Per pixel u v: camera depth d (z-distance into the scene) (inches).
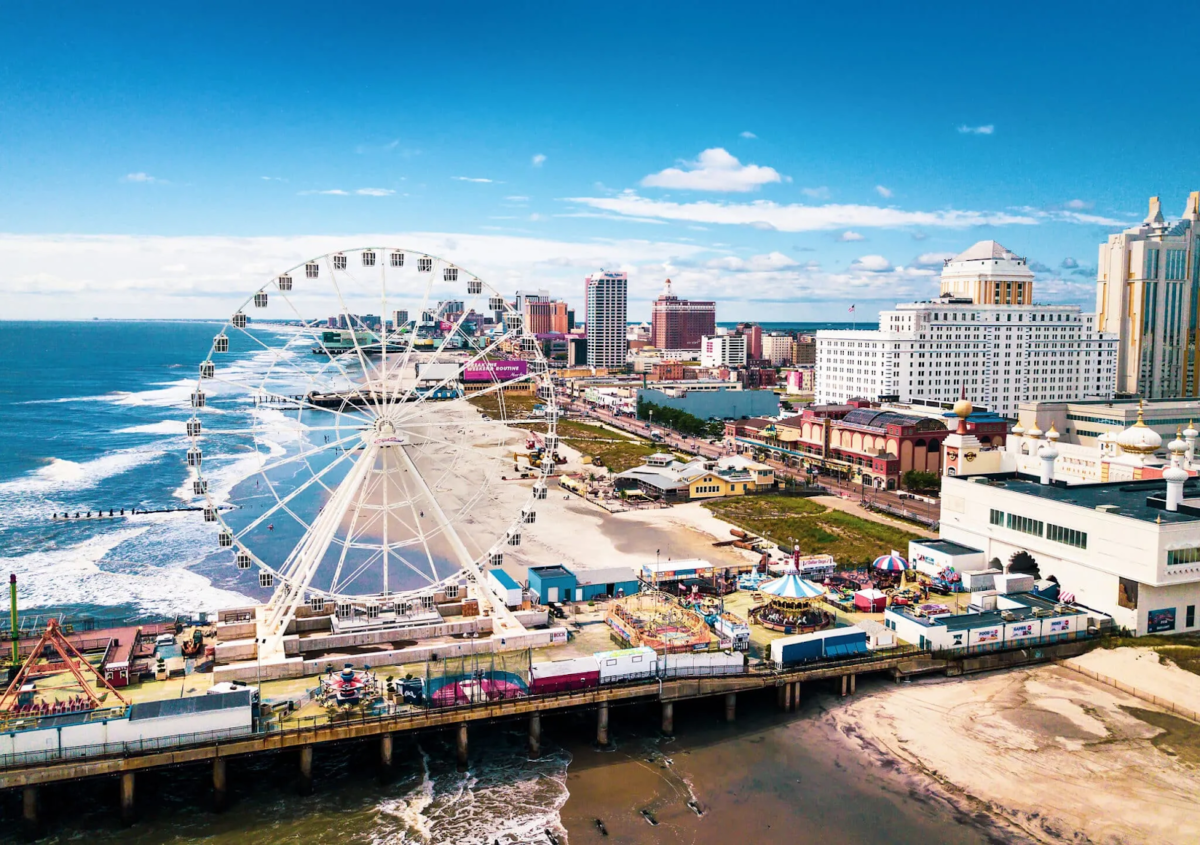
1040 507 4616.1
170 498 7504.9
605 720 3366.1
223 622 4030.5
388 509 4288.9
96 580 5251.0
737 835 2778.1
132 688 3383.4
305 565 4008.4
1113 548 4212.6
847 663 3730.3
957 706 3612.2
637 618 4133.9
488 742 3412.9
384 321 4320.9
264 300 4062.5
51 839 2753.4
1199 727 3393.2
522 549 5871.1
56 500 7372.1
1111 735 3346.5
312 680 3511.3
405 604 4146.2
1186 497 4586.6
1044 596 4517.7
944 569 4815.5
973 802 2940.5
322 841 2753.4
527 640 3909.9
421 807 2945.4
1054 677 3865.7
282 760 3253.0
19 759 2751.0
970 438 6412.4
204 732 2910.9
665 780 3115.2
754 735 3447.3
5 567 5502.0
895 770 3157.0
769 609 4301.2
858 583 4803.2
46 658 3567.9
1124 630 4170.8
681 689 3452.3
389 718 3095.5
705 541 6092.5
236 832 2802.7
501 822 2851.9
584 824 2839.6
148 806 2940.5
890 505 7209.6
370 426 4318.4
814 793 3016.7
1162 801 2915.8
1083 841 2723.9
